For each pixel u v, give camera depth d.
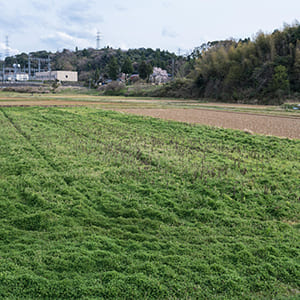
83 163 13.44
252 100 59.31
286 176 12.53
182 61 121.00
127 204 9.33
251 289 5.86
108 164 13.43
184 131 22.41
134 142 18.28
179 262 6.47
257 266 6.47
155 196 10.01
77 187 10.57
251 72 62.56
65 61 180.88
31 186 10.48
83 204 9.21
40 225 7.93
